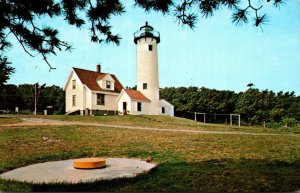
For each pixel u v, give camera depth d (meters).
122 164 11.46
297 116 78.31
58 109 81.94
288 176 9.15
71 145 16.84
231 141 18.56
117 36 7.33
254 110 81.62
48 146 16.50
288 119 66.50
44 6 6.46
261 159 12.61
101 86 50.66
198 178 8.91
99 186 8.15
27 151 14.91
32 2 6.38
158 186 8.05
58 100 81.75
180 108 84.56
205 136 21.25
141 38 51.75
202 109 83.44
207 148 15.58
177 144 17.00
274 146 16.77
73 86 50.22
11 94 73.06
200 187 7.93
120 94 49.81
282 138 21.27
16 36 6.71
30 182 8.70
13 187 8.17
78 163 10.55
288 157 13.16
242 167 10.67
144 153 14.18
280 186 7.96
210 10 6.13
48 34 6.76
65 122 31.77
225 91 91.94
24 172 10.22
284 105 83.88
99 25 7.13
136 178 8.97
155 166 11.06
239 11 5.64
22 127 24.58
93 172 10.00
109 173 9.78
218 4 6.00
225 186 8.01
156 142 17.84
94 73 53.31
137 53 52.53
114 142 17.88
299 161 12.14
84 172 10.02
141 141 18.30
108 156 14.02
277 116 78.69
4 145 16.45
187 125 33.81
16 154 14.05
